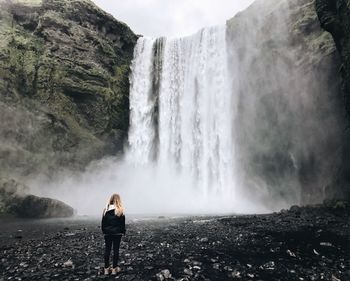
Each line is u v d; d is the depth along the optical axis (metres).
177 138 47.19
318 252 12.27
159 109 49.66
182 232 17.28
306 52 33.88
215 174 43.00
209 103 45.25
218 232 16.98
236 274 9.46
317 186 31.88
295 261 11.02
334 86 30.06
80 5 45.66
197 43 48.09
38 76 38.50
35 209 28.23
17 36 39.06
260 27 40.03
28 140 35.38
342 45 23.25
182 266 10.39
